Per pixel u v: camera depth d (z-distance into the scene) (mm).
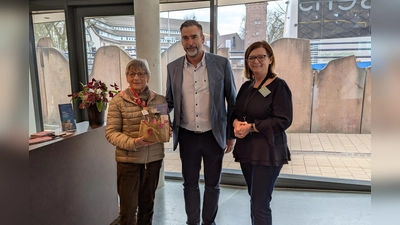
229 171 3100
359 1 2623
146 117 1584
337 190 2865
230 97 1971
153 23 2619
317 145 3098
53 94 3385
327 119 2998
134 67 1694
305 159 3160
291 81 2961
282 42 2865
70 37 3059
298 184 2926
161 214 2459
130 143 1599
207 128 1888
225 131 1964
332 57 2807
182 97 1894
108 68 3184
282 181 2955
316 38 2795
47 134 1780
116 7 2926
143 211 1865
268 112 1591
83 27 3092
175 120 1925
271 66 1673
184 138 1937
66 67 3252
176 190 2969
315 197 2742
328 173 3021
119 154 1709
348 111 2920
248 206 2598
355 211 2459
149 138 1560
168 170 3398
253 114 1629
